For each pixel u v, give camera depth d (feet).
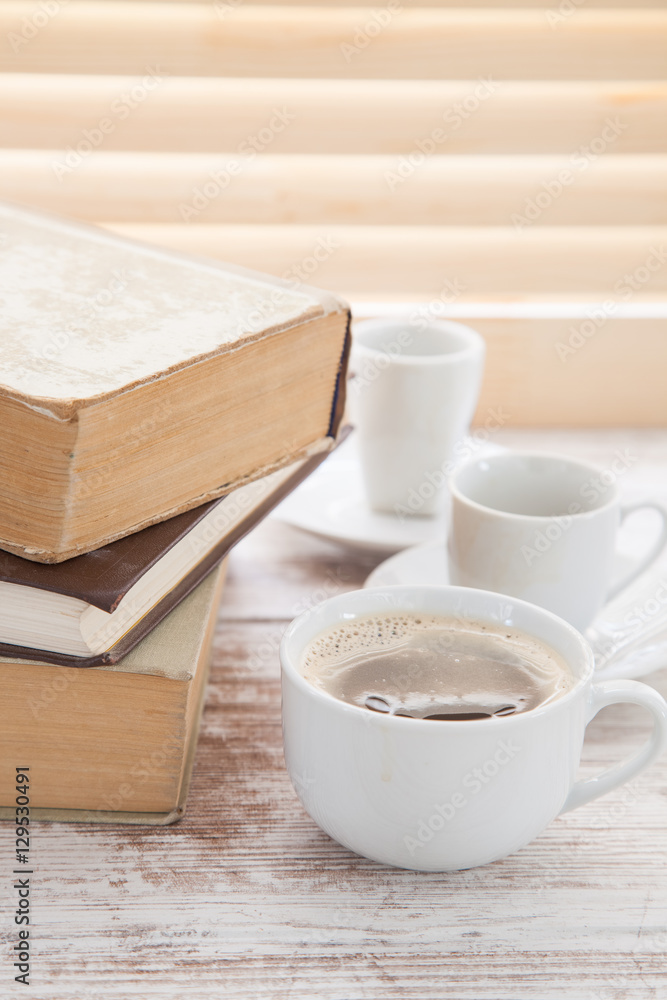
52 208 3.86
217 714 3.09
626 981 2.76
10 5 3.78
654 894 2.84
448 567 3.22
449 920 2.81
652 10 3.85
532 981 2.75
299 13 3.84
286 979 2.75
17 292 3.03
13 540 2.85
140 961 2.76
